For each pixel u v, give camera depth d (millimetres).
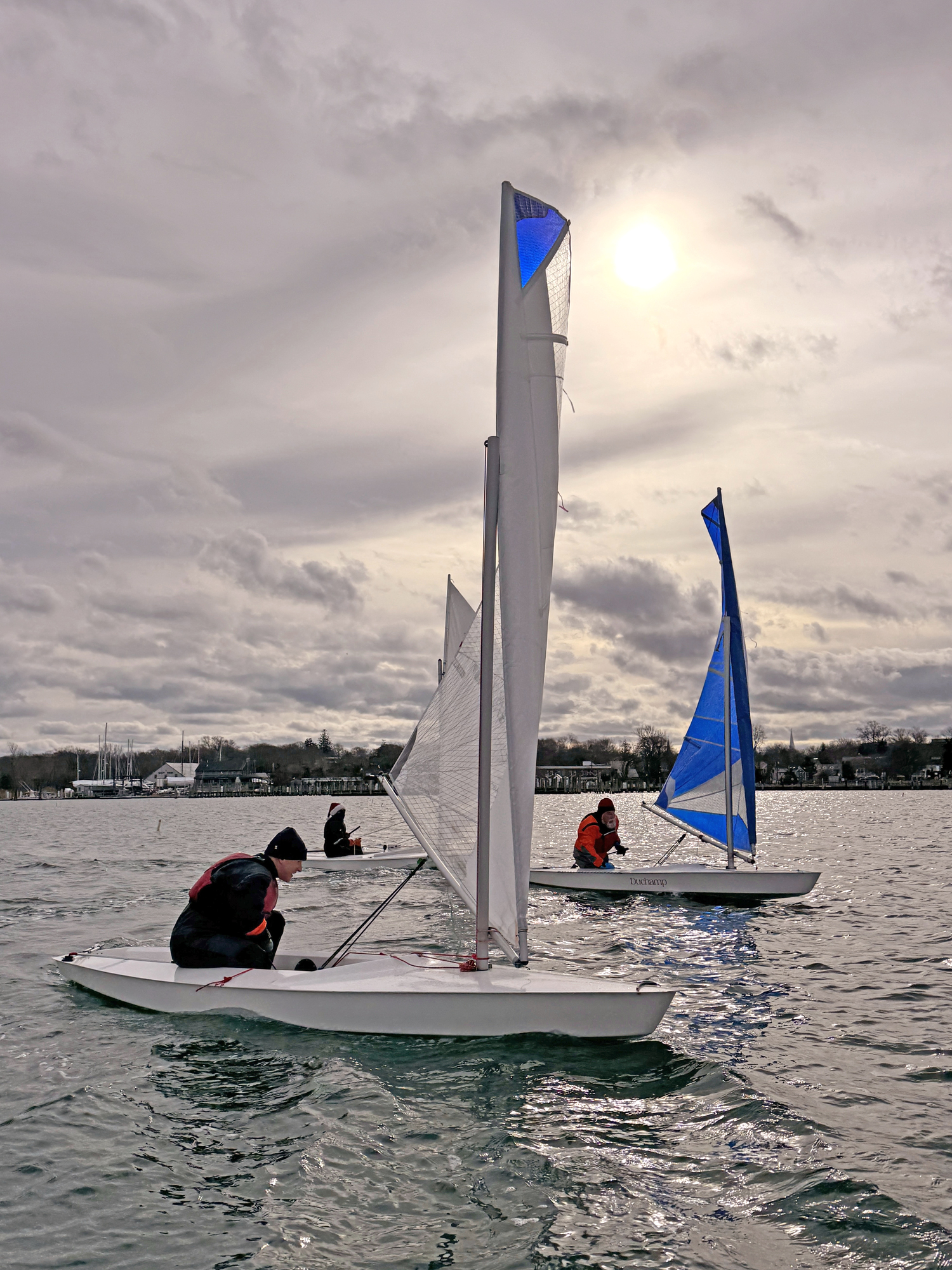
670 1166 4836
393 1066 6344
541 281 7082
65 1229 4160
